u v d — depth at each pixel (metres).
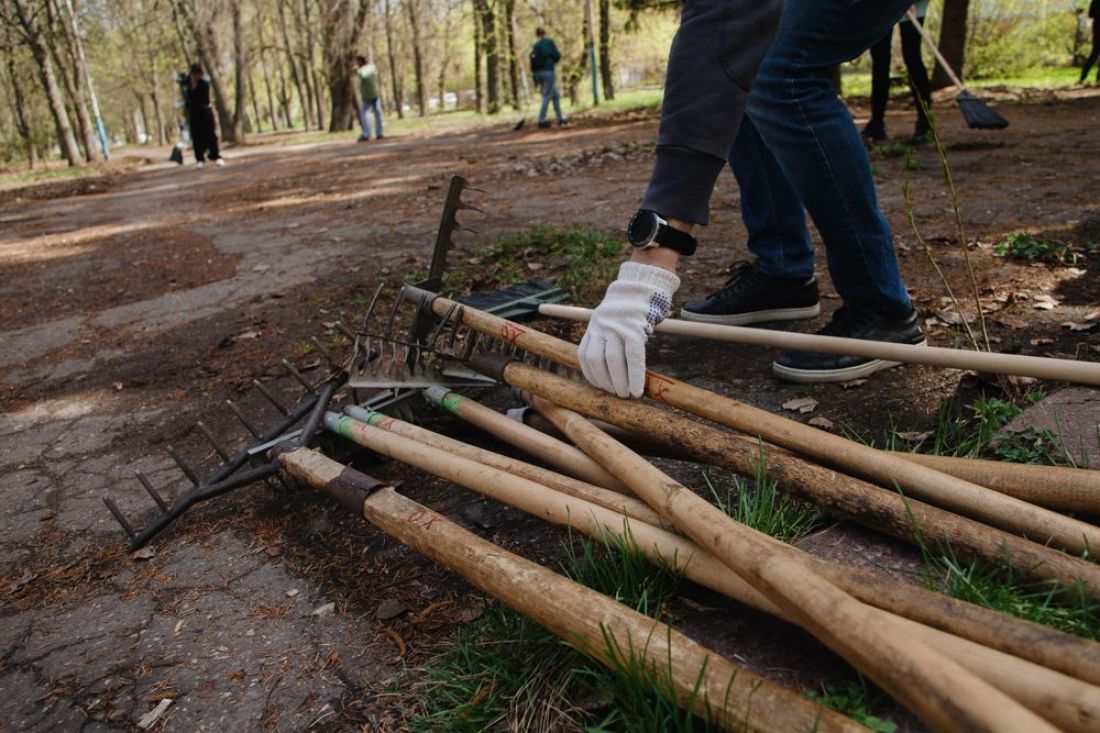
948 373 2.65
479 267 4.88
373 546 2.20
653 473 1.65
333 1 29.31
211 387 3.62
